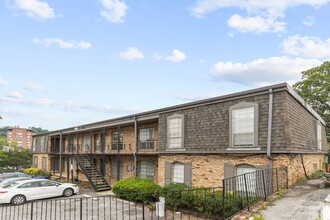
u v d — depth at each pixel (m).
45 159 39.56
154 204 14.34
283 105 13.02
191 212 12.73
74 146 34.97
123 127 26.31
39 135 42.16
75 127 30.81
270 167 13.14
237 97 14.87
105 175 27.23
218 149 15.32
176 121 18.25
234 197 10.12
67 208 15.32
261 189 11.70
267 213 8.99
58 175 35.12
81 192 22.27
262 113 13.76
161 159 19.19
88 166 25.70
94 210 14.59
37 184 18.58
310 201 10.27
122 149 25.97
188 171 16.94
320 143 21.31
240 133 14.49
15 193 17.48
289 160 13.12
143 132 23.89
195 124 16.95
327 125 29.34
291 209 9.31
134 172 22.08
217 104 15.88
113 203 16.34
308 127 17.16
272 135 13.19
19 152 55.09
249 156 14.03
